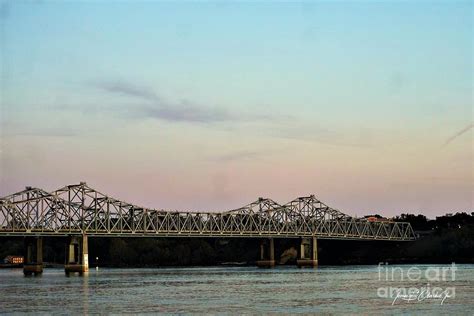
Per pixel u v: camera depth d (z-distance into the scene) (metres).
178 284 186.62
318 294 146.00
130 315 111.31
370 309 115.50
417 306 118.94
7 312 116.62
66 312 116.00
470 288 154.75
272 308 119.06
